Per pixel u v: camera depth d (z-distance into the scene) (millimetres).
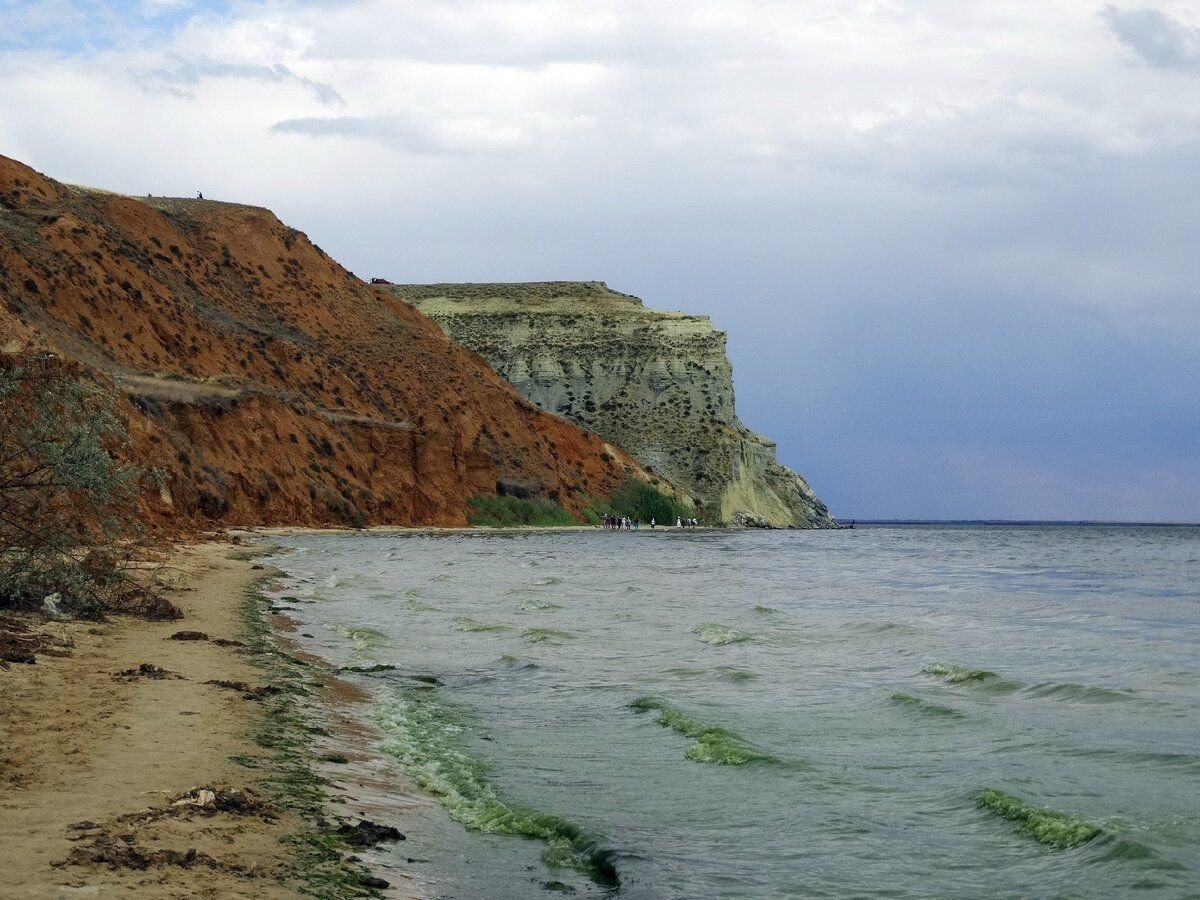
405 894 8547
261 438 83062
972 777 12797
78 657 17500
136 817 9422
